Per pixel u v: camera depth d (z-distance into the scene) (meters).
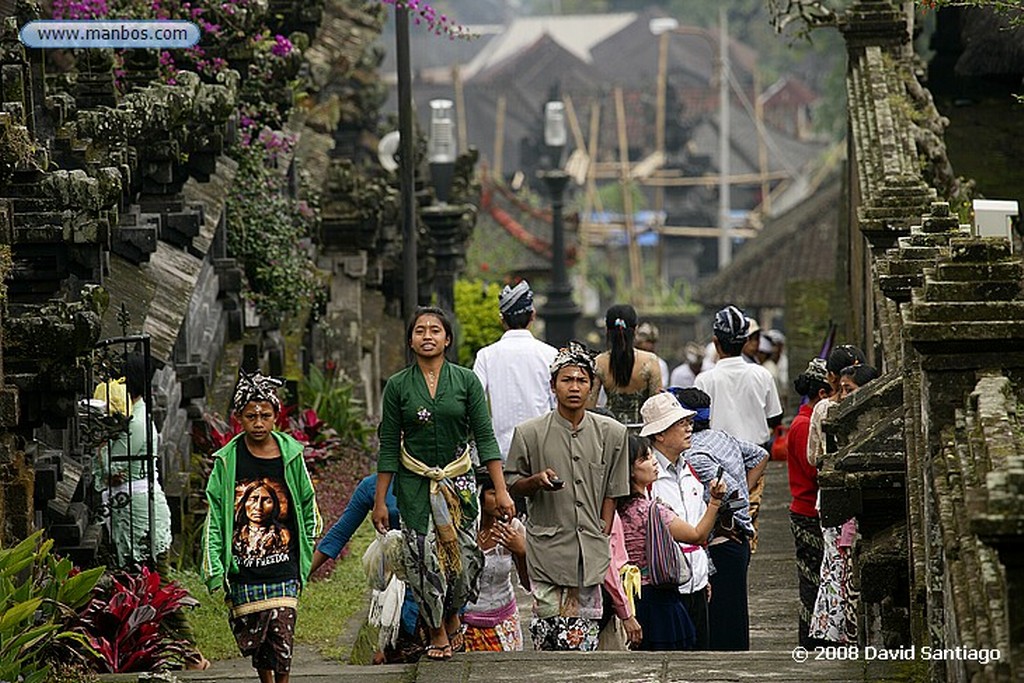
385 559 26.33
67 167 33.31
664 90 185.62
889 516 27.00
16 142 29.05
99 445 31.58
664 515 28.16
